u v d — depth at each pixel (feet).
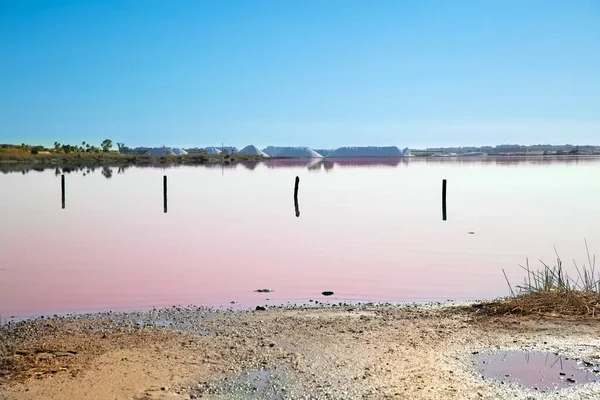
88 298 58.23
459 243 97.19
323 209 156.46
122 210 154.61
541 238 102.22
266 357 37.29
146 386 32.45
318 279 68.23
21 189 222.48
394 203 172.24
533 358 36.19
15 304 55.57
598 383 31.86
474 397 30.35
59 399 30.63
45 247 94.84
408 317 47.70
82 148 575.79
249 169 436.76
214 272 73.10
